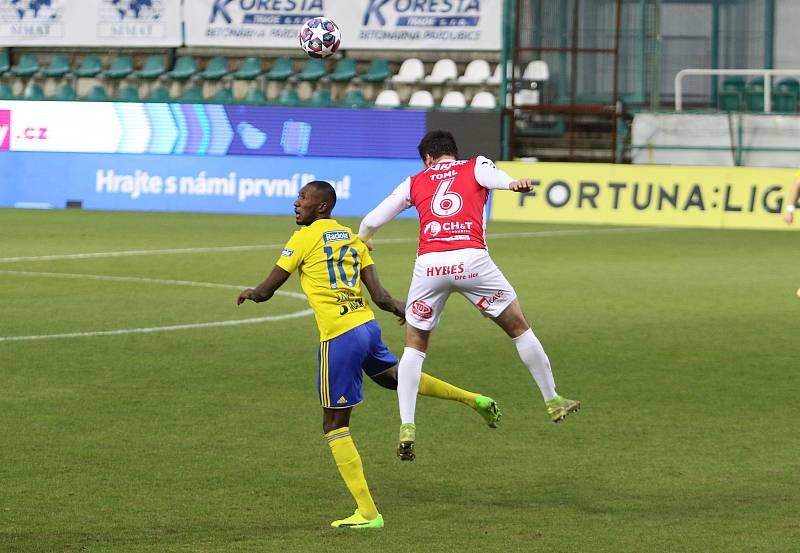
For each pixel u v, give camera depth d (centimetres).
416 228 8038
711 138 8769
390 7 9550
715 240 7338
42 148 9069
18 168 9106
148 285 5194
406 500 2202
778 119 8650
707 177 8194
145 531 1983
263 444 2603
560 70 9375
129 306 4600
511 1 9225
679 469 2417
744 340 3984
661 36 9506
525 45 9344
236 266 5869
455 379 3331
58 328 4088
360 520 2025
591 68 9338
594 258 6359
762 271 5862
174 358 3594
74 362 3506
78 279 5366
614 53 9088
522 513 2112
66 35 10125
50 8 10131
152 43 9994
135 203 8956
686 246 6988
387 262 6100
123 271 5653
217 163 8869
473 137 8650
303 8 9719
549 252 6619
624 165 8331
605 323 4316
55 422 2780
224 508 2131
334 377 2077
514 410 2961
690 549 1891
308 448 2573
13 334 3959
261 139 8812
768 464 2455
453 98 9738
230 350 3738
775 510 2119
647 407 3000
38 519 2047
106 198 8988
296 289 5159
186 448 2561
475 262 2467
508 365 3544
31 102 9038
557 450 2577
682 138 8825
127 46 10050
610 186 8338
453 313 4541
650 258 6381
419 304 2489
